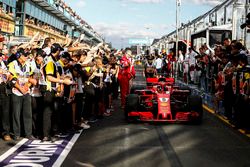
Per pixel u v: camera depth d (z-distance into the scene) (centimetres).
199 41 2050
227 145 704
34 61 762
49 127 739
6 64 814
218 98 1066
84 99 940
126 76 1235
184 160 598
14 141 741
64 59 767
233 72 888
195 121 927
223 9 1984
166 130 848
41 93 774
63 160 602
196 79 1822
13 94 743
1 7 2511
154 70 1758
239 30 1557
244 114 842
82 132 830
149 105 1005
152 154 635
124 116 1066
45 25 3953
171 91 1005
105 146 695
